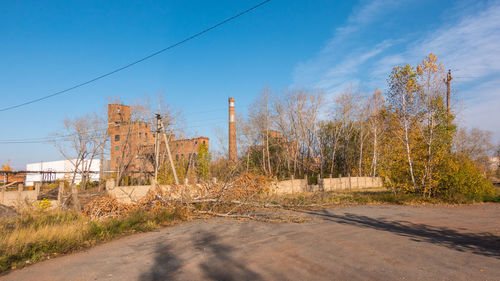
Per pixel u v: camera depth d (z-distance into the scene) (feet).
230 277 18.93
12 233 28.63
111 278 19.19
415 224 38.24
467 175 64.08
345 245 26.73
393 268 19.95
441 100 67.87
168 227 39.34
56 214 44.86
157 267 21.35
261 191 66.74
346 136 165.37
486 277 18.04
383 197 69.51
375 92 163.22
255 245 27.45
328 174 167.94
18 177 167.53
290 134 171.32
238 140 164.55
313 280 17.95
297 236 31.09
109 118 177.99
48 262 22.97
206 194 52.47
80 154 141.18
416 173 69.15
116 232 34.35
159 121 94.58
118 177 130.31
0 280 19.07
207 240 30.30
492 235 30.94
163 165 111.65
